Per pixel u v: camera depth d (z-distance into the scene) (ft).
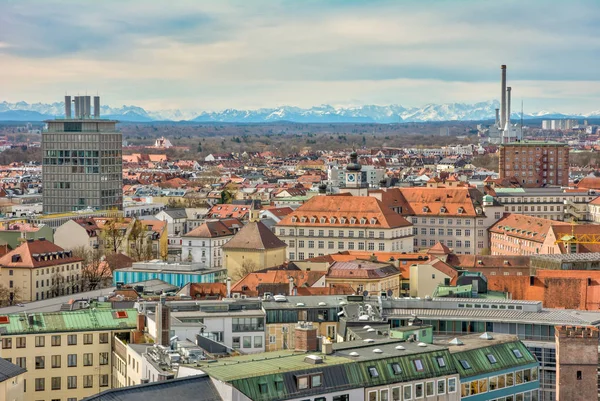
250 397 598.75
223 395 596.70
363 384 642.63
